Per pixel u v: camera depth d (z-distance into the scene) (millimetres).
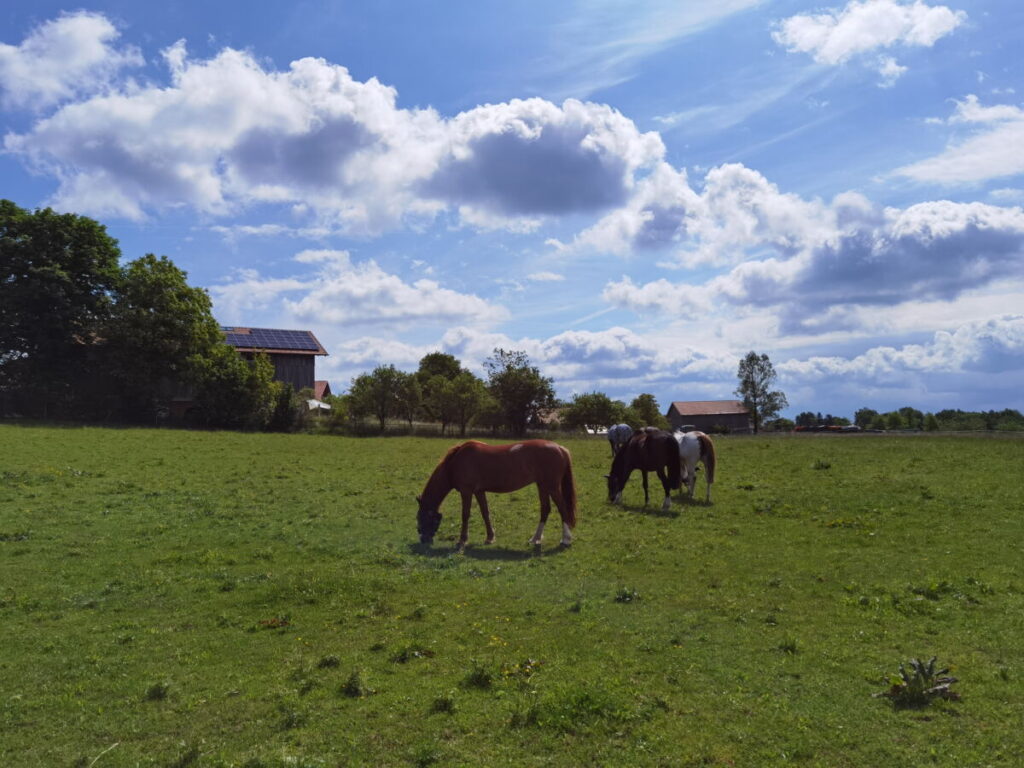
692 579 10547
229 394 50438
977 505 15203
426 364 82312
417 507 17359
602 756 5391
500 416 57500
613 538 13672
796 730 5715
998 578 9945
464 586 10312
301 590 10031
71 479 20250
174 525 14812
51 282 47500
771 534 13547
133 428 42875
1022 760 5117
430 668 7219
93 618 9039
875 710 6031
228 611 9273
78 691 6805
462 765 5289
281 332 67688
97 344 51219
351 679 6695
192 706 6418
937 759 5199
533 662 7219
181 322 49469
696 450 17203
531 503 17969
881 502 16172
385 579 10648
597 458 31156
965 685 6434
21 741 5844
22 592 10094
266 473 23250
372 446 35938
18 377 48594
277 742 5715
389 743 5664
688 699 6355
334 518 15828
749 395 92688
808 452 29953
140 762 5453
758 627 8320
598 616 8820
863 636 7867
